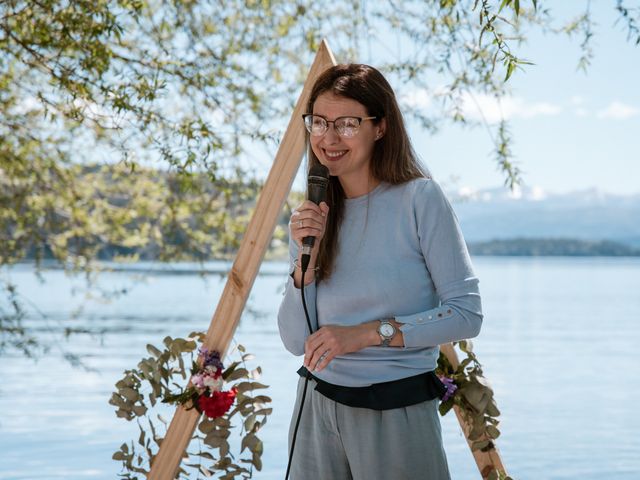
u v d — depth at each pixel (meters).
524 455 6.82
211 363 2.63
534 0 2.50
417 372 2.14
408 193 2.18
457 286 2.11
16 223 6.73
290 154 2.64
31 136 6.15
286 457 6.44
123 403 2.68
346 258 2.20
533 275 81.56
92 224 6.61
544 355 15.12
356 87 2.16
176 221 6.20
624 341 17.98
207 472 2.71
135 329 20.28
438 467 2.12
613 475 6.17
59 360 13.21
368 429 2.10
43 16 4.66
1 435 7.27
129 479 2.71
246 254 2.67
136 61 4.95
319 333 2.06
